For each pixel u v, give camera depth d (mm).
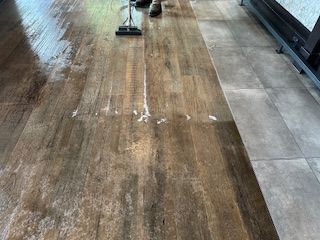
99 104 1796
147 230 1176
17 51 2275
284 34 2279
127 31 2502
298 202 1285
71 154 1481
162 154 1493
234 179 1377
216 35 2576
